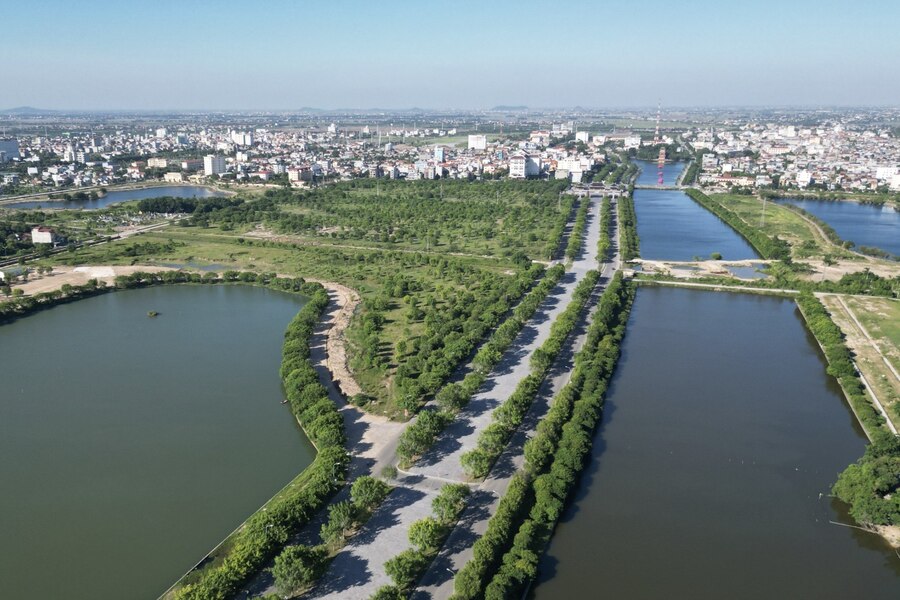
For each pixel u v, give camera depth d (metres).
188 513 178.62
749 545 165.75
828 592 150.50
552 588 148.50
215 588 139.62
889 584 153.38
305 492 170.75
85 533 170.25
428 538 153.62
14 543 166.25
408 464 192.62
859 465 192.88
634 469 198.88
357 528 164.50
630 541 165.62
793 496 187.12
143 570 156.75
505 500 168.25
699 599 146.75
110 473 198.12
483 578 145.25
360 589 144.12
